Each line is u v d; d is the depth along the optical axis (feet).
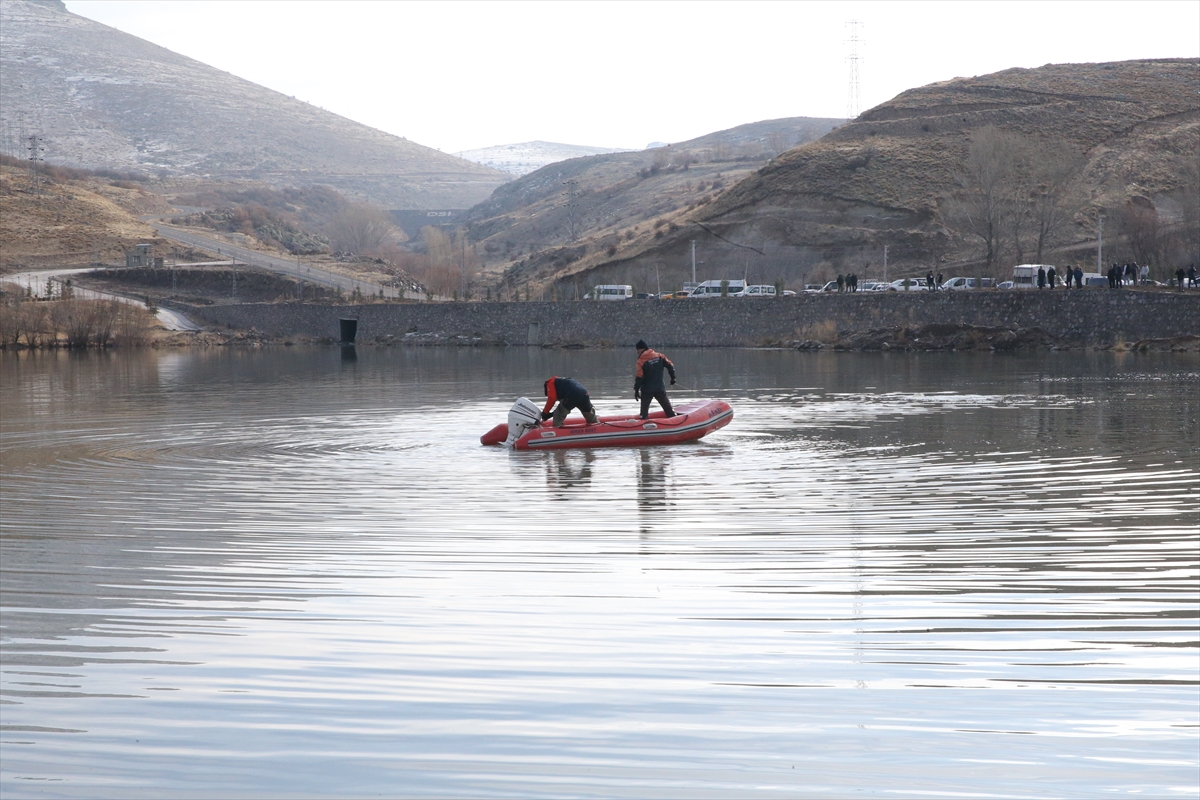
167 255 499.51
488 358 215.10
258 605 31.14
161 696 24.53
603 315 260.42
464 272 515.91
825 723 22.81
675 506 45.91
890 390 109.29
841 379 128.36
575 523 42.50
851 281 249.14
